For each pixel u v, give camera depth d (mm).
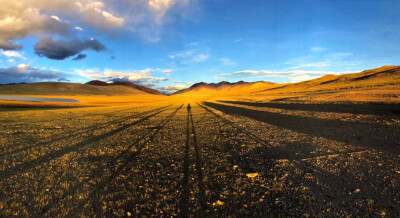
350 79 104562
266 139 11617
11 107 49094
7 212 4910
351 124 13766
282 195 5355
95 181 6582
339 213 4453
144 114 30641
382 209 4473
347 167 6836
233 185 6062
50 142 12273
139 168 7699
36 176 7043
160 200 5344
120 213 4816
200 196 5496
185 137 13227
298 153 8719
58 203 5293
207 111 33625
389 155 7648
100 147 11000
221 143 11266
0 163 8414
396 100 22125
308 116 19125
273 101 44438
